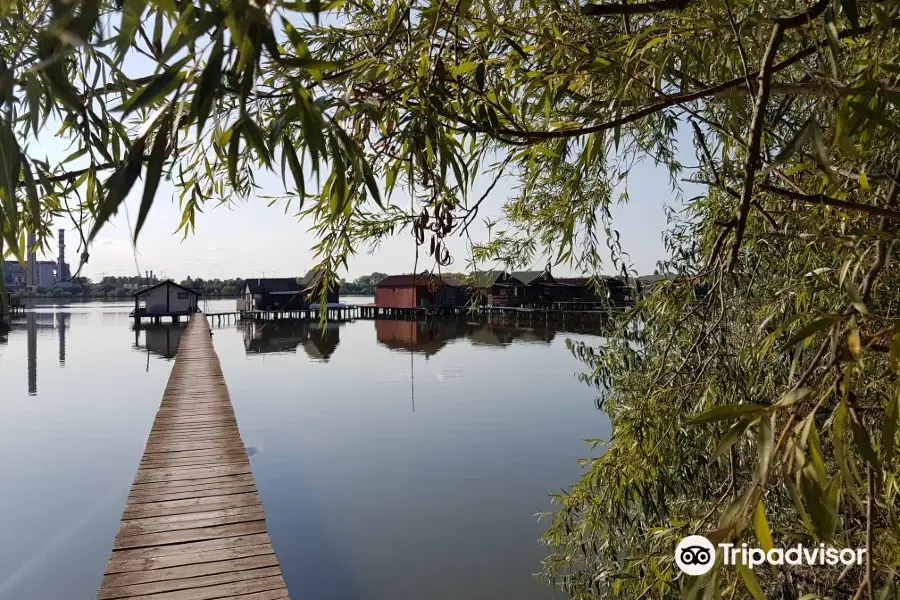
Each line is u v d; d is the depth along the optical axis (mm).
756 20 991
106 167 917
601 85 1261
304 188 628
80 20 449
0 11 548
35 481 10258
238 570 3938
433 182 1016
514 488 9562
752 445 1552
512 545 7348
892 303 1306
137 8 461
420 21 1006
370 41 1233
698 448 1856
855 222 1260
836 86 733
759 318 1716
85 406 17047
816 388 720
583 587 2221
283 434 13578
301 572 6875
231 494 5367
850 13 730
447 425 14094
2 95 573
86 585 6598
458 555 7117
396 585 6441
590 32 1335
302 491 9656
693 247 2111
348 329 46562
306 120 577
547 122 1159
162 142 488
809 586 1486
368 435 13320
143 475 5945
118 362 27266
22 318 64062
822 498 534
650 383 1949
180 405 9695
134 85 849
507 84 1212
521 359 26484
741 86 1019
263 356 29812
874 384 1259
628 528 2020
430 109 960
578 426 13773
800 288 1304
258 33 470
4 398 18281
